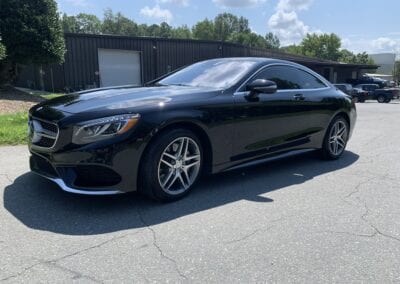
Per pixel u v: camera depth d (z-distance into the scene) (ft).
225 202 12.77
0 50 40.29
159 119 11.58
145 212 11.65
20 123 26.48
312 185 14.99
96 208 11.80
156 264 8.69
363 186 15.03
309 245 9.87
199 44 93.50
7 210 11.41
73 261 8.69
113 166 11.01
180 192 12.72
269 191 14.08
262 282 8.14
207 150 13.32
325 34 326.44
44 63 49.32
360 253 9.52
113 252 9.16
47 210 11.51
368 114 48.91
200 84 14.88
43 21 47.01
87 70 76.28
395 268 8.85
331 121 18.62
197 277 8.23
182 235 10.20
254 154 14.87
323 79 19.01
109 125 10.90
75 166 10.97
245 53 105.50
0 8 44.60
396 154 21.27
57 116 11.32
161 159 11.88
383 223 11.41
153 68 86.43
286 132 16.11
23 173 15.03
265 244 9.85
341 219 11.64
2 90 48.49
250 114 14.23
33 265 8.46
